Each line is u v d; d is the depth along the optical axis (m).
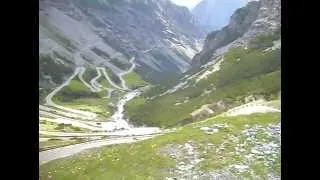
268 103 79.44
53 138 128.25
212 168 53.84
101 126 175.88
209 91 195.62
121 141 113.19
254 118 67.38
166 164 56.03
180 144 60.34
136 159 58.62
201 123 68.88
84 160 65.19
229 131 62.94
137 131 155.75
